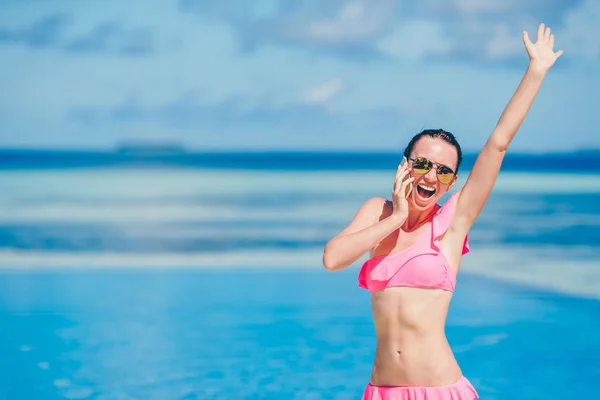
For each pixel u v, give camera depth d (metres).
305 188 37.75
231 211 25.91
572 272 13.02
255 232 19.58
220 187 38.44
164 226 21.33
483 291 11.47
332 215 24.17
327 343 8.38
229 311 10.10
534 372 7.32
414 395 3.30
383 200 3.59
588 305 10.40
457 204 3.43
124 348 8.21
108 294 11.35
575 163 60.09
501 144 3.32
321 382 6.96
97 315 9.88
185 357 7.82
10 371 7.35
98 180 42.62
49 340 8.58
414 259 3.33
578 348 8.17
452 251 3.40
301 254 15.59
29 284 12.27
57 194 33.00
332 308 10.27
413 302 3.31
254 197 31.97
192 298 11.02
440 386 3.30
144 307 10.39
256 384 6.89
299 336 8.71
